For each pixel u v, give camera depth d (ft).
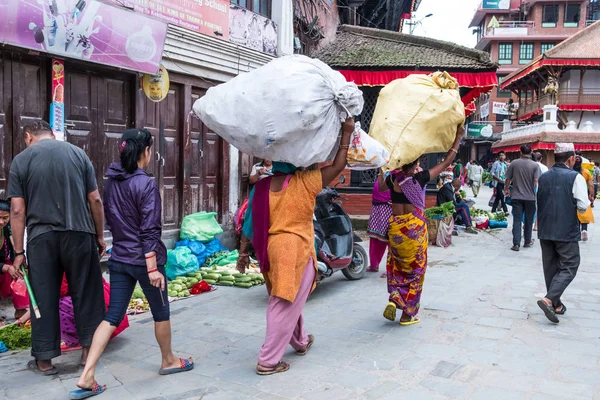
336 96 11.64
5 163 17.61
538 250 29.91
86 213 12.85
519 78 125.08
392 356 13.79
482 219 38.24
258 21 30.01
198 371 12.91
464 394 11.54
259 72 11.63
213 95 12.05
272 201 12.57
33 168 12.22
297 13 35.27
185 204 25.36
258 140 11.60
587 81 114.32
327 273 20.12
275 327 12.60
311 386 12.01
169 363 12.78
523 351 14.10
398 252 15.93
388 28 71.00
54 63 18.76
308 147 11.65
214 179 27.68
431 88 15.84
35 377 12.47
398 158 15.25
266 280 13.57
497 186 46.68
